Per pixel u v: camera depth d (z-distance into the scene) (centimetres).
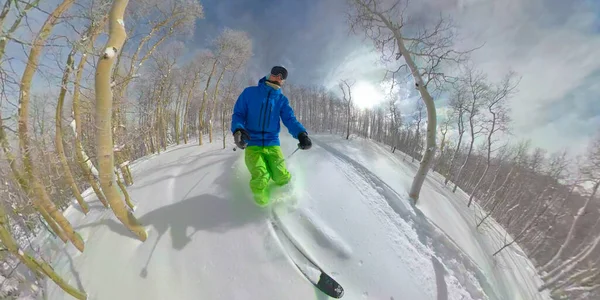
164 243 252
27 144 227
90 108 312
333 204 327
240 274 231
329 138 585
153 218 278
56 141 273
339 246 273
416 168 597
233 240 259
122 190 289
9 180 236
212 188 324
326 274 233
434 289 265
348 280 248
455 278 288
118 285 219
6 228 189
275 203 303
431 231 346
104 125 196
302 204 312
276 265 240
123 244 249
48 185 287
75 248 252
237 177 345
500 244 452
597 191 616
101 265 233
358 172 417
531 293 384
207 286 221
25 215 265
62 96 270
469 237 393
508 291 336
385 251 284
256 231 269
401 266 274
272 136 305
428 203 416
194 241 256
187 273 229
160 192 321
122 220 235
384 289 248
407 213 361
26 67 222
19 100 220
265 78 307
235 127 284
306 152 444
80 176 341
